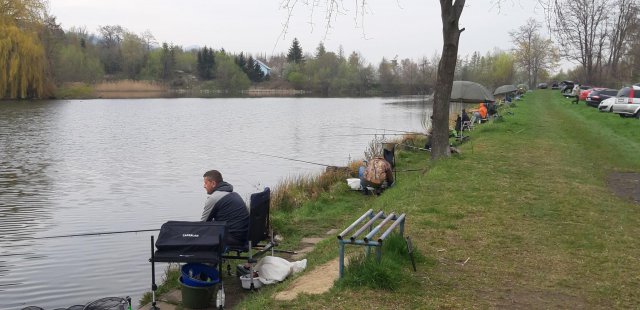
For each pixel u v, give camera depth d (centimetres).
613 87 5125
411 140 2200
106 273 866
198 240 605
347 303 504
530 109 3672
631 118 2861
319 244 824
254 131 3488
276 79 13550
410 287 545
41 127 3656
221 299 612
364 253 601
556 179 1196
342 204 1186
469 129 2445
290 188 1388
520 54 8206
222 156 2336
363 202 1200
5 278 847
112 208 1372
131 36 12731
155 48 13188
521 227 791
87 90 8631
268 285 660
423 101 8288
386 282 537
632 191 1128
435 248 678
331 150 2514
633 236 767
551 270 615
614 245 715
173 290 693
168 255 605
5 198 1488
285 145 2727
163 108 6084
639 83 4056
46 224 1204
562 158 1539
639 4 4650
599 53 5178
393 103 7594
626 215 894
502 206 916
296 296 536
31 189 1619
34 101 6569
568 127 2469
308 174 1708
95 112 5228
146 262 919
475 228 776
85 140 2955
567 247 704
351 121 4312
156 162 2175
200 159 2244
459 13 1464
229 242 691
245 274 691
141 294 772
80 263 916
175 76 12631
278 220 970
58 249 998
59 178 1811
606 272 611
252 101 8219
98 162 2173
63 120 4241
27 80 6397
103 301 655
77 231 1146
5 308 744
